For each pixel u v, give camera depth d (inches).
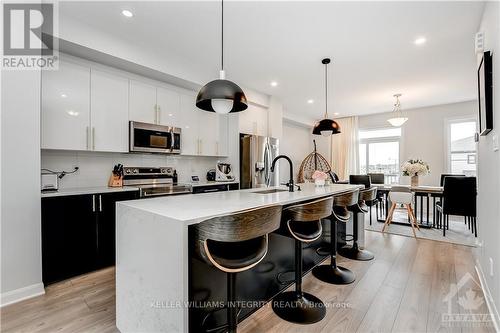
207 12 90.0
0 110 74.7
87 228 98.6
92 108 109.8
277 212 55.5
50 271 89.0
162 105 136.9
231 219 46.9
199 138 157.4
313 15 91.4
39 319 68.8
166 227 49.9
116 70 118.3
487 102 74.2
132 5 86.3
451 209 153.6
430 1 83.4
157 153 134.2
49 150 103.3
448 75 150.3
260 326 66.0
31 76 80.8
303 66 137.3
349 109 239.0
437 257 116.0
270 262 80.5
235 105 84.6
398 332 63.3
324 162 283.6
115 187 117.0
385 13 90.0
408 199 155.8
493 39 72.1
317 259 107.7
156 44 113.7
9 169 76.7
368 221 193.8
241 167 174.9
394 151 252.7
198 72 140.9
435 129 225.3
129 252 61.2
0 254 75.2
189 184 141.9
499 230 63.7
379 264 108.0
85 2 84.2
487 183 80.9
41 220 85.5
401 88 174.9
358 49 117.6
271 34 104.5
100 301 78.4
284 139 266.2
